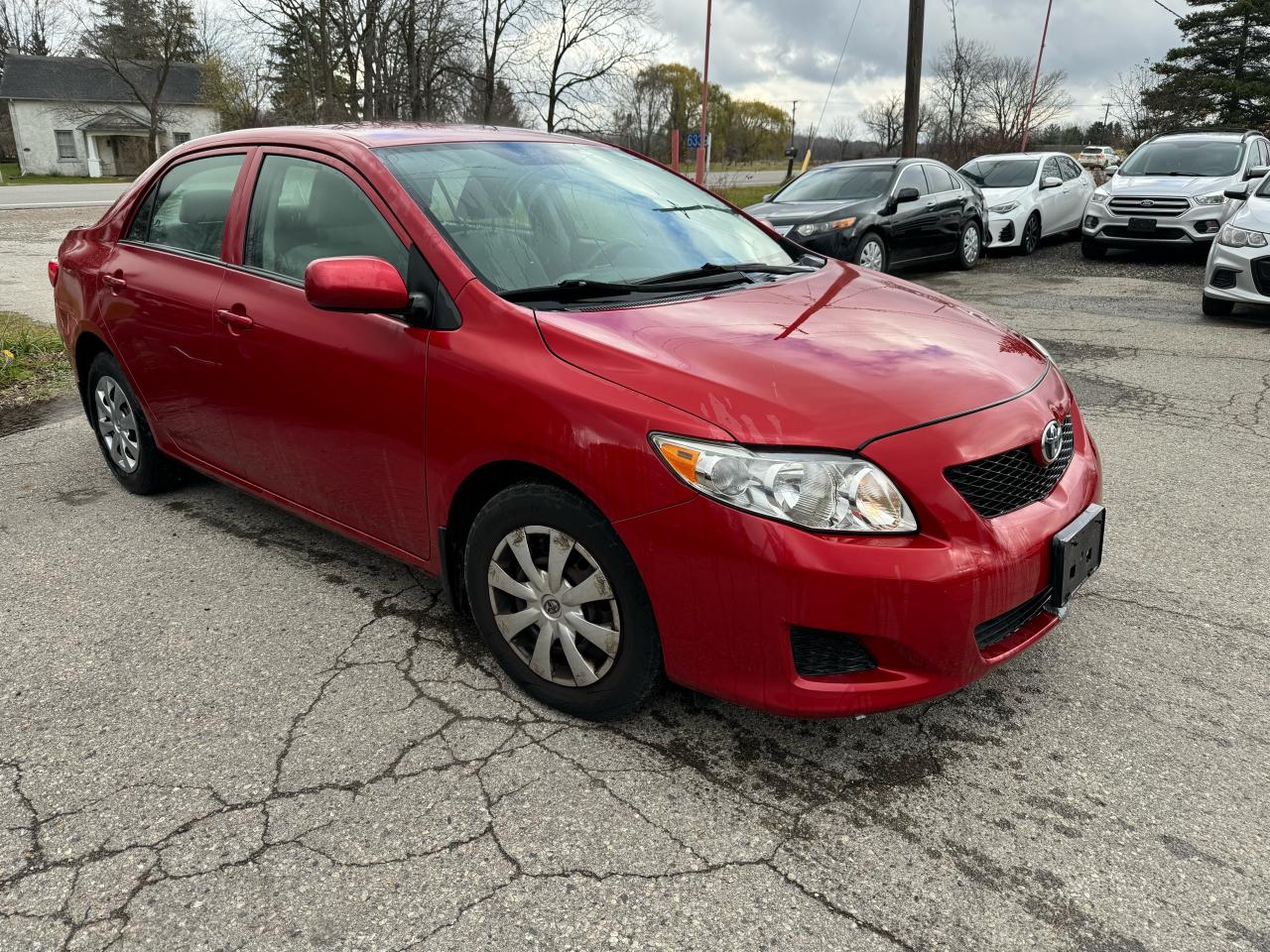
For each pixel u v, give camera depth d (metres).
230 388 3.39
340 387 2.93
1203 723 2.61
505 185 3.13
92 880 2.06
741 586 2.15
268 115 40.91
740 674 2.24
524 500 2.49
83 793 2.33
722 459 2.13
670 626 2.29
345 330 2.91
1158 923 1.94
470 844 2.16
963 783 2.37
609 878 2.06
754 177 36.62
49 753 2.49
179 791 2.34
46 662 2.94
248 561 3.65
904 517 2.15
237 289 3.32
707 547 2.16
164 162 3.97
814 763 2.45
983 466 2.30
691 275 3.10
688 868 2.09
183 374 3.62
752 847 2.15
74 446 5.10
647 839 2.18
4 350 7.01
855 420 2.20
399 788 2.34
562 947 1.88
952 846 2.16
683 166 36.44
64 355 7.14
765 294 2.97
